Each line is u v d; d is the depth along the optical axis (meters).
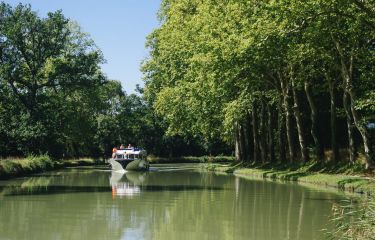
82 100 75.38
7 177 40.78
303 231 16.12
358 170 33.09
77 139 76.06
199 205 22.30
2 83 61.75
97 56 67.94
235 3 30.14
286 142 54.84
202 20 37.31
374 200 14.99
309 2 25.47
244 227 16.88
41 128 58.62
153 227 16.89
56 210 20.67
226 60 33.38
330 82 37.72
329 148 47.59
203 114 56.22
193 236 15.34
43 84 65.19
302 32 27.55
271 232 15.94
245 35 28.02
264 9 26.73
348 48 34.06
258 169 49.44
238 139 67.19
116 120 96.94
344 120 46.22
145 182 36.66
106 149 94.88
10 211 20.34
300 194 26.52
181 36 48.25
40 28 64.25
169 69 57.88
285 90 43.22
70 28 68.06
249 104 47.91
